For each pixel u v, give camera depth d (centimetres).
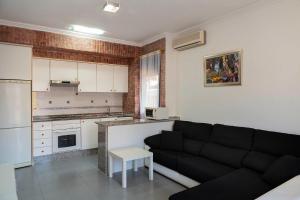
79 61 531
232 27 357
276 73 300
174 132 397
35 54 478
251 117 331
